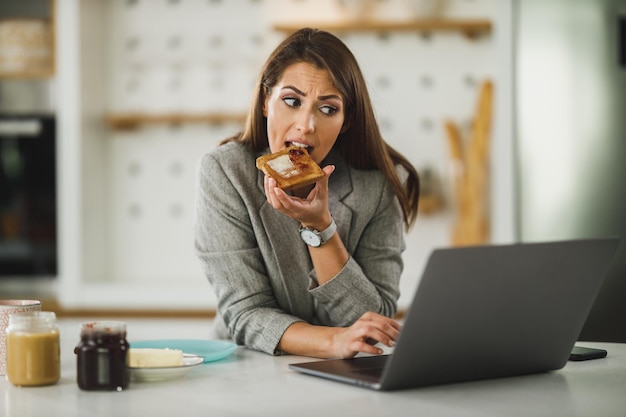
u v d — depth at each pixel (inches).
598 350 60.9
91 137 161.2
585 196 135.5
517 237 137.8
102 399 46.2
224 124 165.9
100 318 152.1
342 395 47.0
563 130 136.1
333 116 67.0
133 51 166.2
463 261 45.7
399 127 158.1
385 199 71.7
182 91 165.6
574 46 135.7
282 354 62.0
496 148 141.2
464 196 150.1
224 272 66.7
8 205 156.8
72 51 155.9
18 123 155.4
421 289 45.0
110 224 167.5
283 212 62.2
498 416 42.4
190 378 52.1
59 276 156.9
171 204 167.3
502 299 48.8
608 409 44.0
